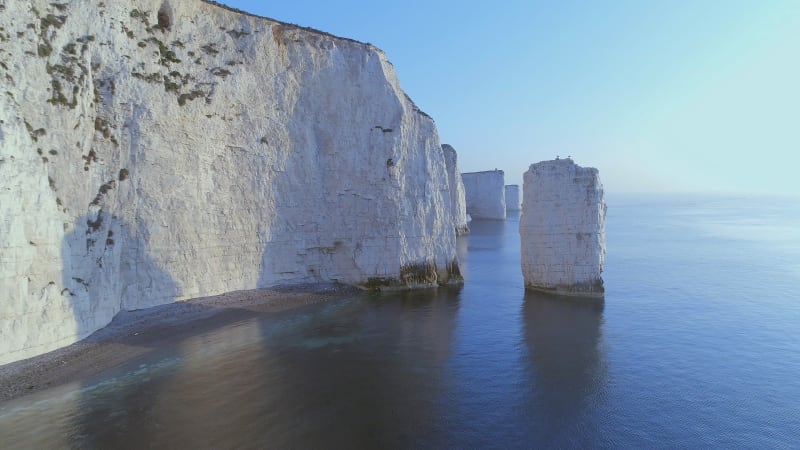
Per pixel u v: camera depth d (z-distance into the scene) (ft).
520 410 51.57
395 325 83.92
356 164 115.03
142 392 54.39
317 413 50.08
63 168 67.67
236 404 51.93
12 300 58.18
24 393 53.21
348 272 114.93
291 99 108.99
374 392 55.62
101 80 77.87
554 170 107.04
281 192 107.45
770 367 63.82
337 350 70.18
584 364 65.05
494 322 85.92
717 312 92.68
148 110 83.61
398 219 115.96
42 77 65.21
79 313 68.54
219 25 98.48
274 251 106.52
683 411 51.57
